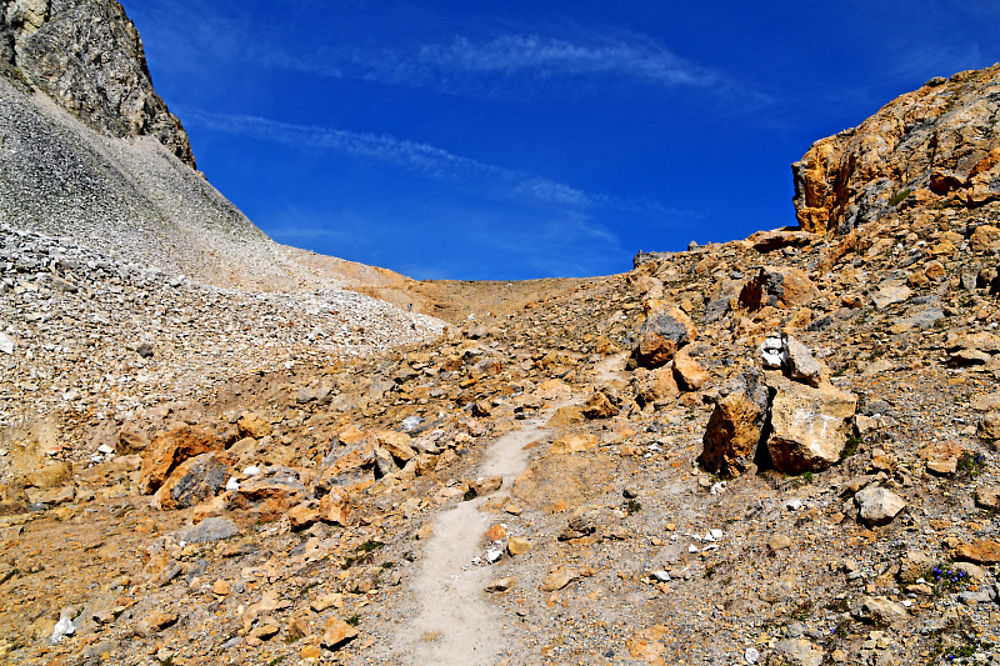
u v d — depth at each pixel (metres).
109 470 24.48
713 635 10.25
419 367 32.88
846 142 39.06
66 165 59.03
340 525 17.33
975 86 35.41
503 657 11.04
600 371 26.95
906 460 12.34
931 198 28.84
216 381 33.44
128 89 83.75
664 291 35.69
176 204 71.81
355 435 22.45
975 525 10.41
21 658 13.34
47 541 18.58
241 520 18.77
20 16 76.94
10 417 25.69
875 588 9.95
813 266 29.58
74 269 37.53
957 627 8.79
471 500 16.91
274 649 12.43
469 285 93.94
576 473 16.42
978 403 13.23
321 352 40.97
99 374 30.47
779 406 14.12
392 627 12.35
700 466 15.31
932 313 18.44
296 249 84.50
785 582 10.76
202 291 44.12
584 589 12.27
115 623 14.30
